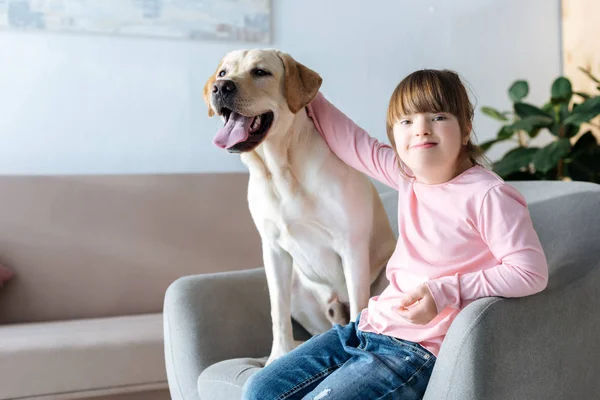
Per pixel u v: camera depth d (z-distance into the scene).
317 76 1.47
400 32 2.92
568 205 1.30
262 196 1.50
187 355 1.47
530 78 3.13
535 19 3.13
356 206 1.48
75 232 2.19
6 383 1.54
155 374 1.66
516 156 2.51
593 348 1.13
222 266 2.30
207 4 2.63
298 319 1.72
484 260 1.08
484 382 0.93
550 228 1.31
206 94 1.57
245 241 2.34
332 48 2.83
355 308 1.48
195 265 2.28
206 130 2.64
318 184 1.46
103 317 2.15
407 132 1.13
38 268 2.13
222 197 2.35
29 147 2.43
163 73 2.59
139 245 2.23
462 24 3.02
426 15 2.96
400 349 1.08
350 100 2.86
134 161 2.55
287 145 1.45
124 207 2.25
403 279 1.16
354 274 1.49
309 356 1.16
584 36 2.99
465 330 0.94
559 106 2.60
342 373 1.07
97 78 2.51
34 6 2.42
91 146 2.50
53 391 1.58
